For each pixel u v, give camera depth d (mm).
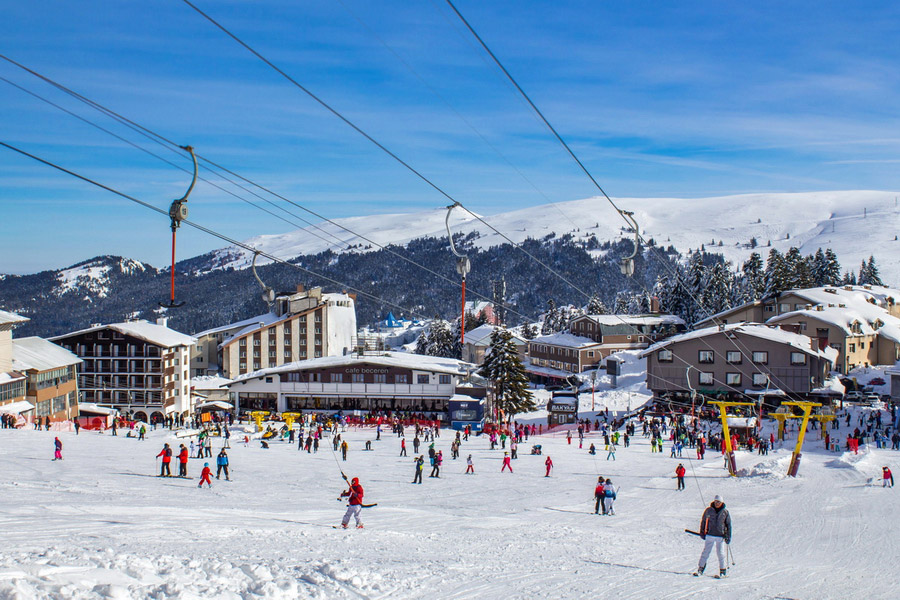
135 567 13938
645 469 54531
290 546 19828
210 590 12805
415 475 46812
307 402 112875
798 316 114062
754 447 66062
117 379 117875
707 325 134875
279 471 48844
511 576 17453
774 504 38500
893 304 132000
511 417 98062
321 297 173375
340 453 63250
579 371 135750
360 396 111875
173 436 70438
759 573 20109
